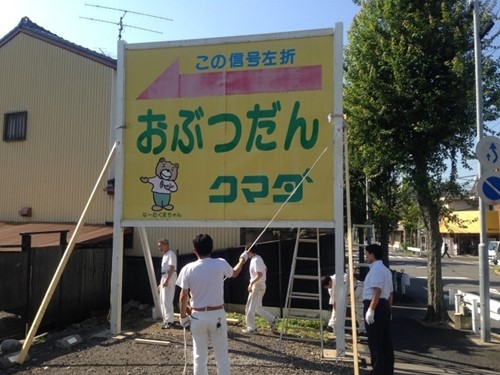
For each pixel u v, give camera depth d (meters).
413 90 11.30
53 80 15.20
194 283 5.20
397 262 39.84
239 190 8.09
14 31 15.87
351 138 12.27
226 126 8.23
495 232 41.53
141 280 12.88
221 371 5.14
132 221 8.42
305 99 7.96
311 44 8.02
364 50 11.92
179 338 8.20
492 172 8.88
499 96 11.30
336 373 6.49
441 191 12.31
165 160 8.41
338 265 7.59
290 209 7.85
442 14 11.42
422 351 9.10
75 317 10.61
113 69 14.41
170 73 8.53
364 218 19.34
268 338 8.79
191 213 8.23
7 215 15.38
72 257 10.61
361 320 9.32
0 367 6.39
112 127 14.23
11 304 8.69
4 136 15.73
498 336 10.48
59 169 14.79
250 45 8.25
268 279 12.12
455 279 25.77
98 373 6.20
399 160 12.07
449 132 11.30
